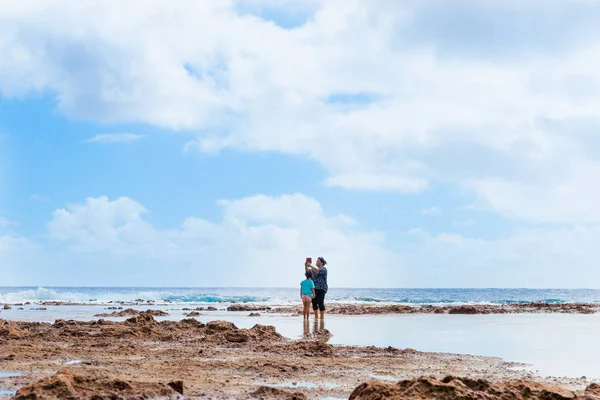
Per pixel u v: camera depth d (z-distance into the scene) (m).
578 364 10.17
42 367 8.80
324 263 21.05
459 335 15.86
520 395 6.27
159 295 66.31
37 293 56.53
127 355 10.58
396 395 6.10
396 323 20.62
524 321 21.98
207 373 8.61
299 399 6.71
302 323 20.36
